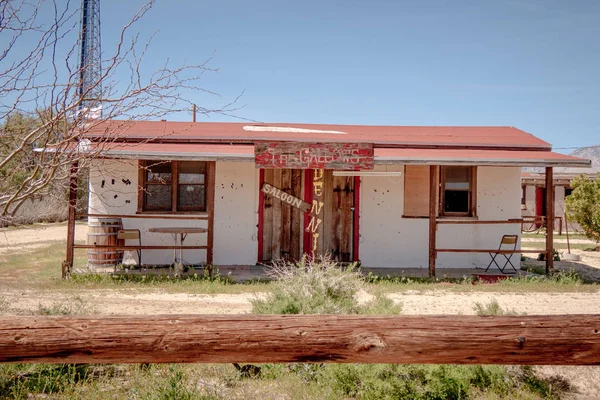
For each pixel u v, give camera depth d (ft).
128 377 17.16
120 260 41.24
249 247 43.45
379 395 15.51
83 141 15.19
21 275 38.45
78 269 39.24
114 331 9.52
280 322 9.77
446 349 9.68
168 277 36.45
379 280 37.63
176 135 43.06
